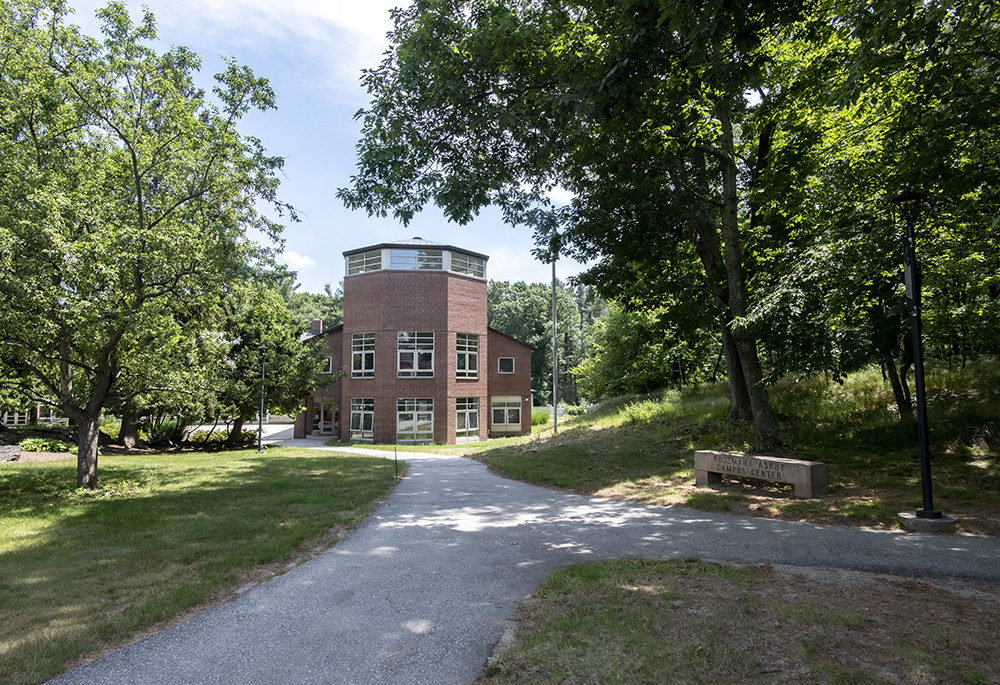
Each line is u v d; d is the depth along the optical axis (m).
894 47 8.24
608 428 21.39
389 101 11.47
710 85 8.16
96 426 13.23
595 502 10.28
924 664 3.64
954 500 8.34
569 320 88.94
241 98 13.66
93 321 12.17
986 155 9.51
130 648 4.35
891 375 14.05
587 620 4.53
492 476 14.66
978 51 8.19
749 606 4.68
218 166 13.90
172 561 6.61
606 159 12.39
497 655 4.08
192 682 3.82
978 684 3.39
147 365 15.87
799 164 13.17
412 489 12.70
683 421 18.86
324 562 6.69
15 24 12.12
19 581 5.88
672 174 13.66
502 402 40.53
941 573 5.51
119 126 12.99
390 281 35.25
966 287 13.76
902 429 12.77
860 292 11.32
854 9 7.65
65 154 13.20
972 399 13.79
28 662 3.99
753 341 13.18
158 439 29.55
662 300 18.52
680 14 6.36
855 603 4.77
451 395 35.28
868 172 11.61
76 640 4.38
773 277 12.76
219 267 13.13
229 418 31.06
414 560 6.71
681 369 31.45
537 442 22.22
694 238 15.78
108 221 12.64
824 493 9.32
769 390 19.69
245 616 4.99
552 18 10.93
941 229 12.00
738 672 3.62
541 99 9.56
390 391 34.72
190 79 13.93
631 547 6.93
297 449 28.25
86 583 5.80
